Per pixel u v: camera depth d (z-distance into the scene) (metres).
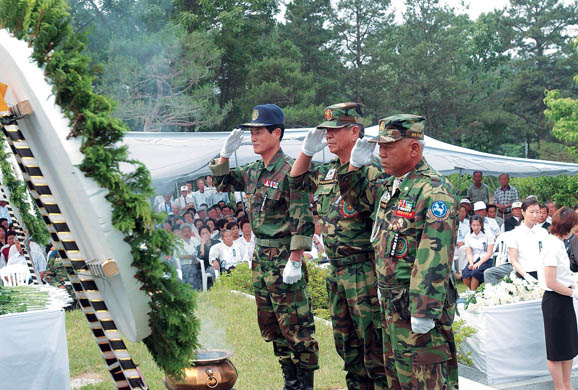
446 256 3.83
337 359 6.84
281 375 6.29
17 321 5.08
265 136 5.18
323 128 4.59
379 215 4.25
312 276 9.89
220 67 31.55
